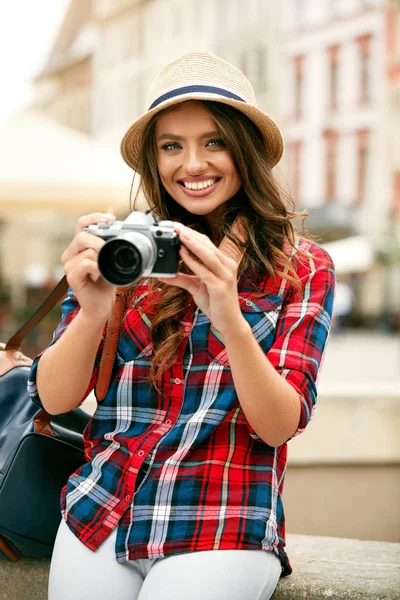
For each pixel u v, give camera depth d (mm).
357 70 32375
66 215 8086
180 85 1864
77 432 2188
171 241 1591
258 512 1703
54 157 5957
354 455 3629
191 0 35781
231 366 1633
